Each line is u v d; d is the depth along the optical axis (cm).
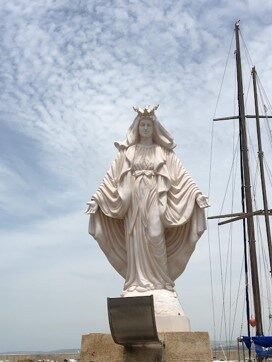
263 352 2419
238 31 3669
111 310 1352
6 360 3766
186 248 1756
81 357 1516
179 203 1748
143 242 1708
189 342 1476
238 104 3575
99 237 1762
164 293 1631
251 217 3266
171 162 1816
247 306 3238
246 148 3419
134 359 1469
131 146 1833
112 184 1780
